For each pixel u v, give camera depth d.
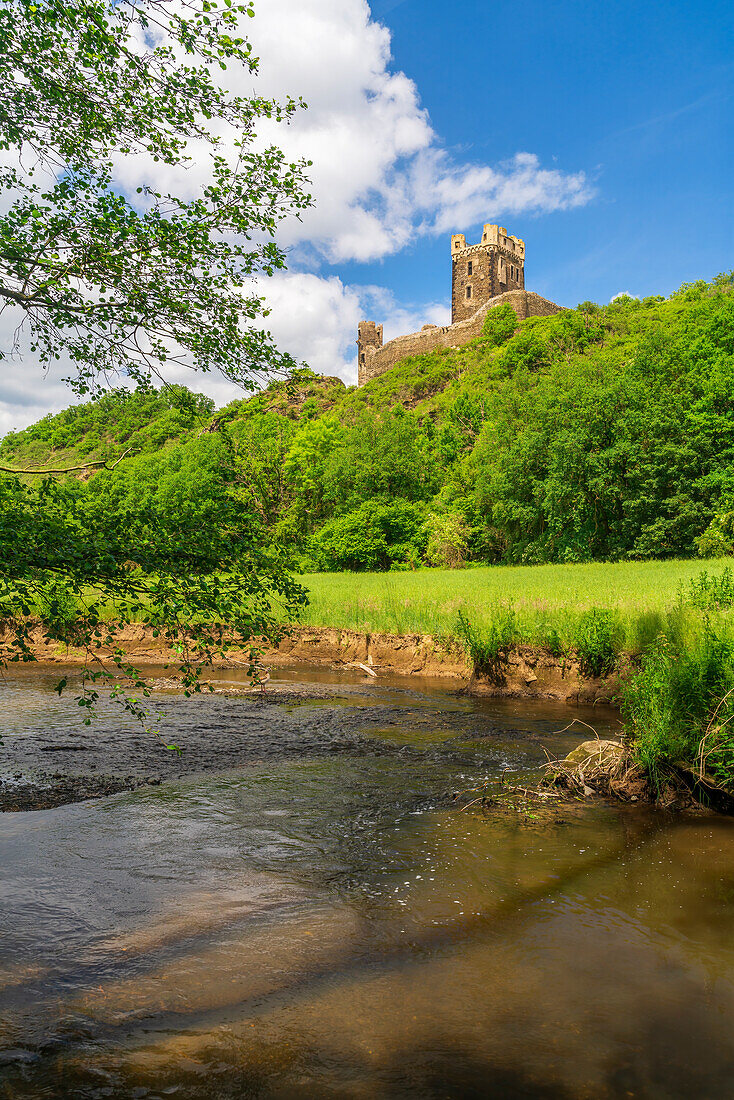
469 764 9.41
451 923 5.06
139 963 4.48
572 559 49.25
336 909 5.26
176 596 5.12
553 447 51.47
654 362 54.31
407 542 58.84
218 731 11.35
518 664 15.02
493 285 150.12
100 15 4.79
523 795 8.10
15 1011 3.94
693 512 42.88
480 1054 3.64
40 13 4.71
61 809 7.42
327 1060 3.57
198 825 7.02
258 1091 3.33
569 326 109.56
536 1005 4.07
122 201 5.07
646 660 9.20
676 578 23.75
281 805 7.68
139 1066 3.51
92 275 5.40
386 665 18.16
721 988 4.25
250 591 5.52
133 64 5.06
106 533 4.89
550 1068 3.53
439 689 15.67
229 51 5.11
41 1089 3.30
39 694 14.44
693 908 5.30
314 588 26.52
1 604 4.66
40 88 5.00
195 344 5.51
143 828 6.91
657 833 6.93
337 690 15.44
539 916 5.18
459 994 4.18
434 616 19.06
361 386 161.88
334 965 4.48
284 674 17.75
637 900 5.44
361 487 67.56
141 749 10.09
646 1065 3.55
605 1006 4.06
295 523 63.66
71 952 4.59
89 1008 4.00
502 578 29.56
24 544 4.54
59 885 5.59
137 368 5.64
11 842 6.46
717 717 7.77
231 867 6.02
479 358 125.69
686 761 7.84
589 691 14.17
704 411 45.78
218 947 4.69
